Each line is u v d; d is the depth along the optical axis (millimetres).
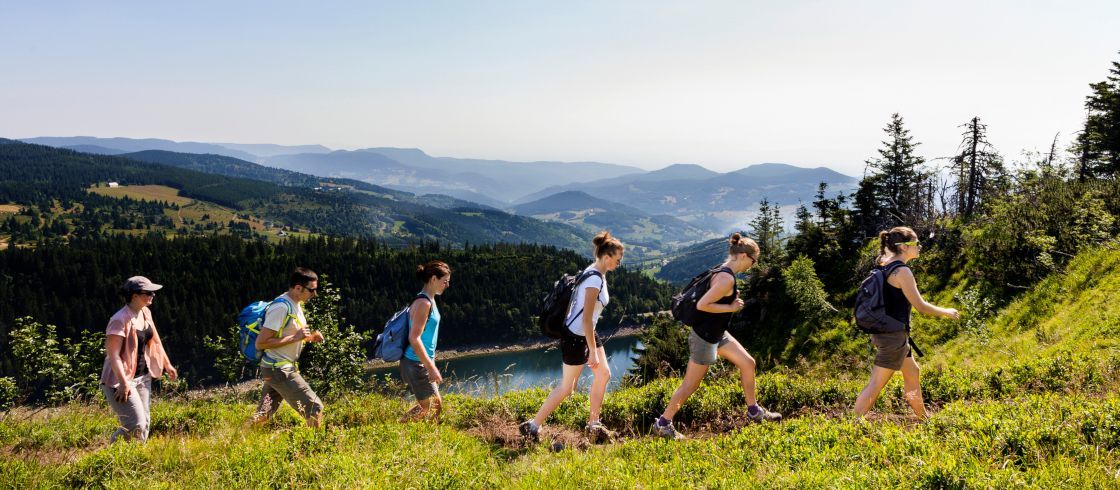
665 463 4375
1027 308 14375
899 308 5121
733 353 5832
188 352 116812
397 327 6004
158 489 4332
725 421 6254
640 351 22125
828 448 4199
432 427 5652
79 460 4945
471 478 4352
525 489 4078
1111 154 35062
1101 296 11977
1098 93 35594
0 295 133875
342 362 10719
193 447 5402
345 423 6523
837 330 22781
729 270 5340
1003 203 19734
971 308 15914
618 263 5535
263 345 5898
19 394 10031
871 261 25922
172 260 161500
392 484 4121
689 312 5480
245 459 4785
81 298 140125
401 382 8312
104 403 9641
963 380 6543
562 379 5680
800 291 25172
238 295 151125
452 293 167250
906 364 5297
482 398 7395
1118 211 16469
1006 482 3197
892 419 5582
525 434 5738
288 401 6164
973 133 29250
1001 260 17859
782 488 3590
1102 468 3279
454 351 152125
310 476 4383
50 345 10617
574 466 4453
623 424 6434
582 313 5430
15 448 6477
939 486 3338
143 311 6066
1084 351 8328
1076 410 4152
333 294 11203
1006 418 4180
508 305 168375
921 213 28109
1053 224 16906
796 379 7160
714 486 3803
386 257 186375
